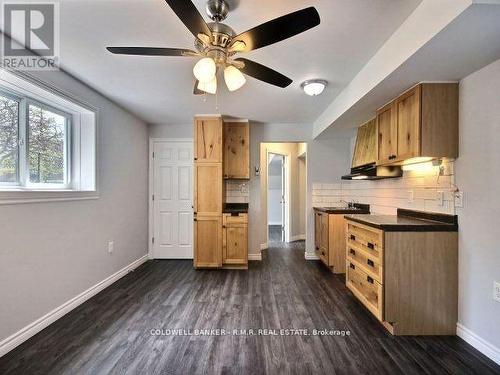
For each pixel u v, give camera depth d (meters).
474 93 1.94
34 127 2.36
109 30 1.79
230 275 3.54
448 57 1.70
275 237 6.39
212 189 3.80
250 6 1.57
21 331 1.97
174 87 2.79
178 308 2.55
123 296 2.84
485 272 1.88
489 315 1.85
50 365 1.74
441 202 2.28
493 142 1.81
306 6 1.57
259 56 2.12
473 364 1.77
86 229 2.75
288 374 1.67
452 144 2.09
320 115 3.85
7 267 1.88
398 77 1.98
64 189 2.69
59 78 2.34
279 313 2.46
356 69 2.37
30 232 2.07
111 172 3.23
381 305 2.13
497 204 1.79
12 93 2.16
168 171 4.29
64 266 2.43
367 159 3.09
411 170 2.70
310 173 4.38
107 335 2.08
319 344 1.99
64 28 1.77
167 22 1.71
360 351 1.91
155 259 4.29
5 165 2.11
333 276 3.51
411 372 1.70
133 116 3.80
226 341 2.01
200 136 3.80
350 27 1.76
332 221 3.65
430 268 2.12
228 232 3.81
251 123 4.31
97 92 2.92
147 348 1.92
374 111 2.80
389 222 2.30
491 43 1.54
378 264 2.19
